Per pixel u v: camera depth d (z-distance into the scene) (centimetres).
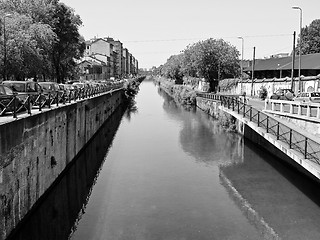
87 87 3938
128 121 4969
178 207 1839
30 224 1647
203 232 1563
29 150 1630
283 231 1562
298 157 1709
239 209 1798
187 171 2469
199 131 4022
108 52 13875
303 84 4653
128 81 10212
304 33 7819
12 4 4391
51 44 4291
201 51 7100
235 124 3956
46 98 2162
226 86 7131
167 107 6819
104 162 2747
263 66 7069
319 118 2253
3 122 1355
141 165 2652
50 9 4700
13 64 3509
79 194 2050
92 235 1557
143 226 1633
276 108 3194
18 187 1495
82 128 3016
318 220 1659
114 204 1898
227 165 2584
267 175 2312
